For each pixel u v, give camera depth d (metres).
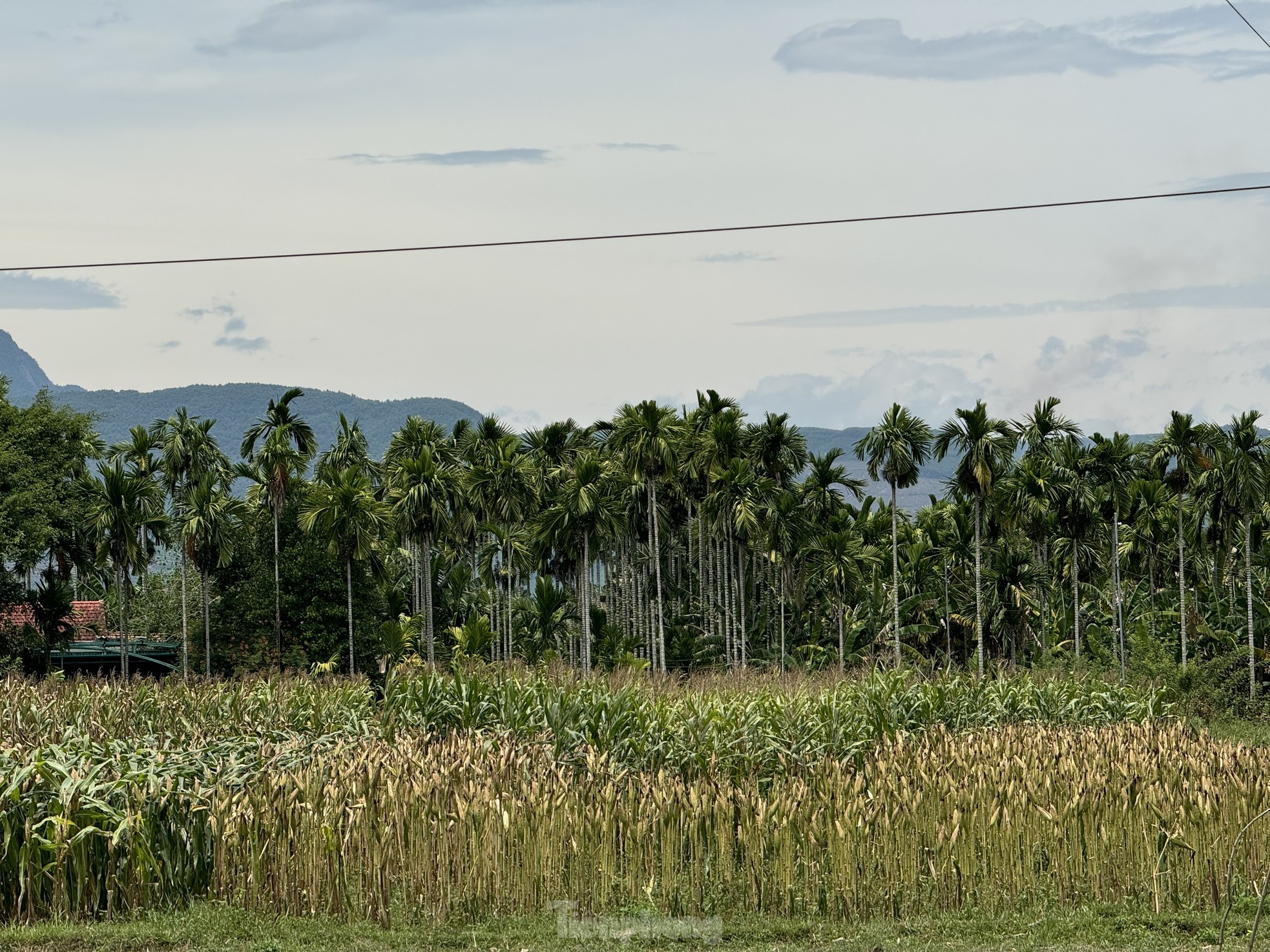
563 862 23.08
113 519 79.25
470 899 22.50
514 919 22.11
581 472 83.00
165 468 94.19
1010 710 42.59
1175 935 21.47
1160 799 24.05
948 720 40.78
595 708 34.72
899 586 98.75
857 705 38.72
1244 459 77.94
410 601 111.81
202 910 22.12
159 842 22.78
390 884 22.67
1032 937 21.25
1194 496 85.12
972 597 96.25
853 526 97.12
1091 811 23.73
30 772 22.62
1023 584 93.94
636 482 89.75
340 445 114.44
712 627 94.56
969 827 23.44
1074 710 43.16
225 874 22.78
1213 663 62.94
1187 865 23.48
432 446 102.75
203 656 88.50
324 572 86.38
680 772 31.81
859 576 85.19
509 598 90.56
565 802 23.44
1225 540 84.31
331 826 22.44
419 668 46.53
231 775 24.45
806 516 86.25
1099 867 23.67
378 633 87.12
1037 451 88.38
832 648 88.94
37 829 22.22
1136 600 98.25
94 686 41.97
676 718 34.34
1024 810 23.89
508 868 22.69
